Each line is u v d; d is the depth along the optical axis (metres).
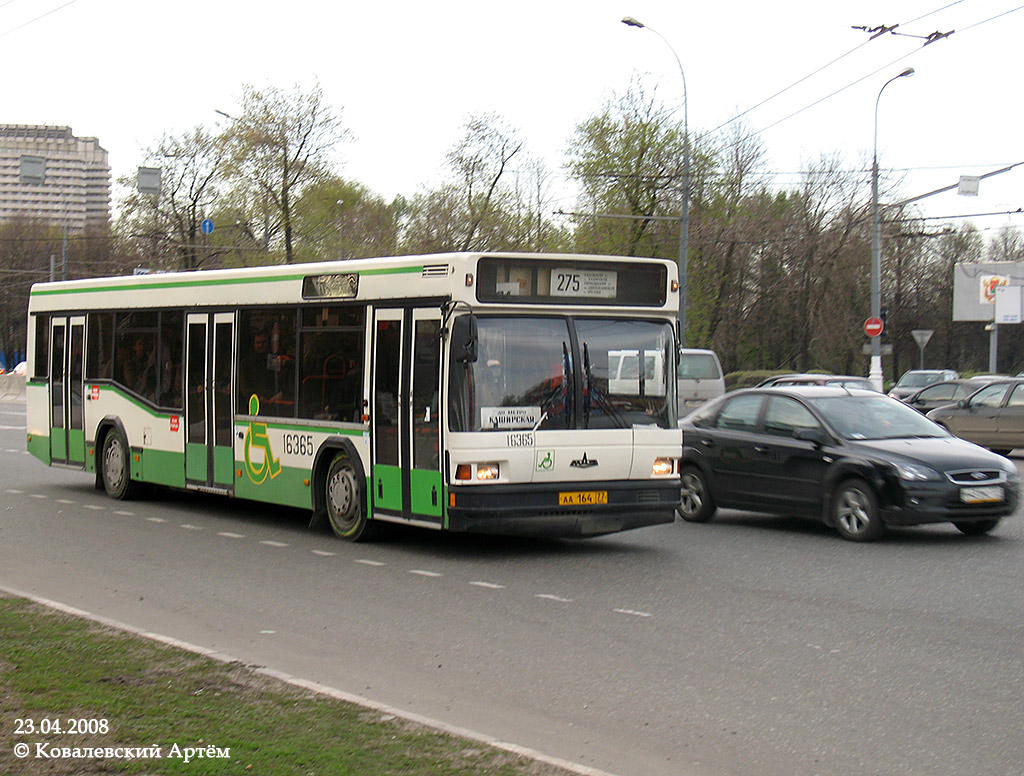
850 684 7.07
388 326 12.09
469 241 52.50
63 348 17.69
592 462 11.67
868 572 11.06
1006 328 80.31
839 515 13.11
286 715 5.96
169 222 54.19
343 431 12.68
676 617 9.04
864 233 58.62
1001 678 7.20
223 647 8.09
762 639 8.28
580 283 11.79
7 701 6.18
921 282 74.25
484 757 5.31
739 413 14.53
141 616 9.12
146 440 15.94
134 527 14.08
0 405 44.84
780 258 59.56
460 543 12.85
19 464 22.09
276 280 13.69
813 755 5.74
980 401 24.58
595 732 6.13
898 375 75.88
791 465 13.60
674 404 12.26
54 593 10.05
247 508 15.90
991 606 9.45
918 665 7.53
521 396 11.42
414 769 5.13
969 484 12.54
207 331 14.75
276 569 11.23
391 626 8.74
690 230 50.66
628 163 49.75
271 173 49.62
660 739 6.01
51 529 13.91
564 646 8.09
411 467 11.78
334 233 52.56
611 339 11.93
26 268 81.00
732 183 54.69
